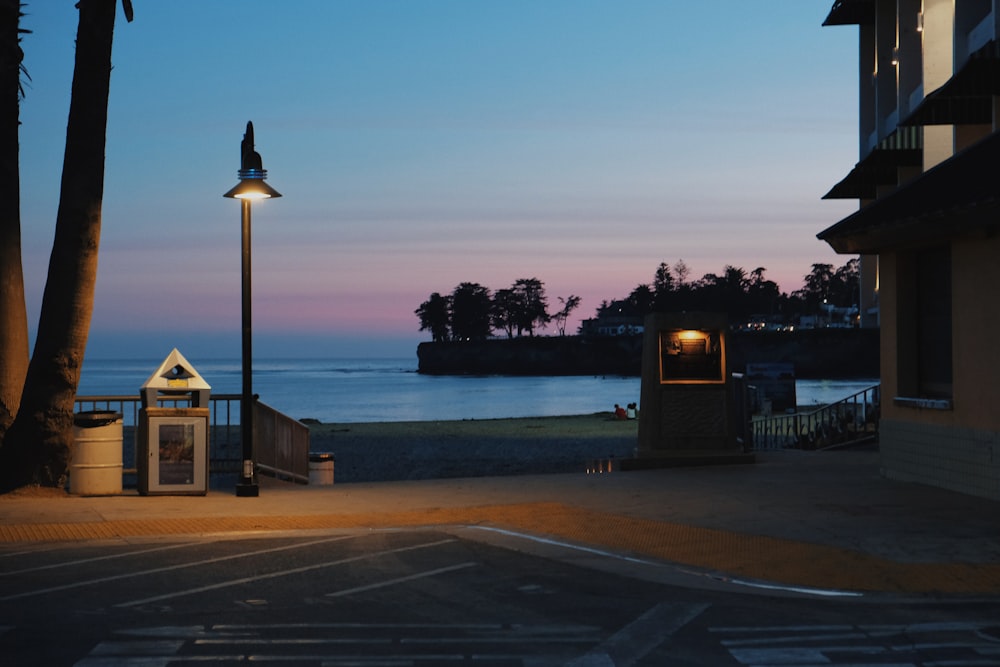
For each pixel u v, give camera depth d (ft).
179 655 20.67
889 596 26.23
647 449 58.18
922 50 68.85
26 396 45.88
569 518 38.65
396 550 32.76
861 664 20.21
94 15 47.01
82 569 29.66
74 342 46.39
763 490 45.98
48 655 20.54
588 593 26.71
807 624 23.44
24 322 47.88
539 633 22.61
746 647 21.48
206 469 45.32
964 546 31.91
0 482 45.70
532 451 98.12
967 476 43.80
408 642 21.80
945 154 66.95
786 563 29.91
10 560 31.01
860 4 86.53
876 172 73.77
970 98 54.13
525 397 415.03
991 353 42.06
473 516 39.42
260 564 30.48
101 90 47.32
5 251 47.14
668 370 58.44
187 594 26.43
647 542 33.68
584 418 164.76
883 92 82.12
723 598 26.13
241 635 22.30
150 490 44.75
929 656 20.77
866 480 49.62
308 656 20.68
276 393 476.13
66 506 41.60
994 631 22.81
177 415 45.14
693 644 21.71
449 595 26.43
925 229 43.73
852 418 79.00
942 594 26.37
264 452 52.95
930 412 46.65
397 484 50.70
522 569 29.81
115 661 20.13
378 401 384.47
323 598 26.05
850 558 30.14
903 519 37.22
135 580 28.14
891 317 50.08
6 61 46.96
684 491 45.98
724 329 58.49
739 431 62.64
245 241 46.06
